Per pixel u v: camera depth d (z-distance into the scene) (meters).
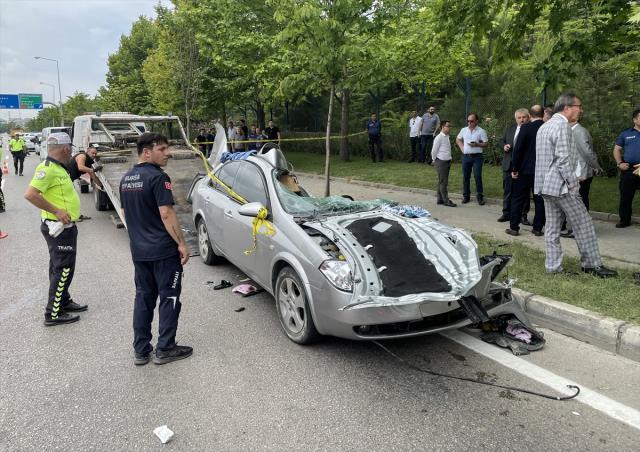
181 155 10.39
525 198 7.38
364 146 19.22
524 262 5.92
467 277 3.92
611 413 3.23
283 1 7.90
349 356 4.15
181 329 4.80
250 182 5.59
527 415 3.24
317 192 12.46
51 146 4.88
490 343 4.31
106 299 5.73
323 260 3.96
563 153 5.18
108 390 3.72
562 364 3.90
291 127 26.42
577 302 4.60
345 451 2.93
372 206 5.27
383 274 3.97
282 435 3.10
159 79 22.34
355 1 7.66
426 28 12.98
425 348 4.25
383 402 3.44
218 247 6.23
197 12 17.25
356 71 8.80
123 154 10.82
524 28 7.34
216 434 3.14
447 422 3.19
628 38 6.88
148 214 4.02
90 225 10.04
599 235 7.30
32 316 5.27
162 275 4.06
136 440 3.10
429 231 4.54
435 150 9.85
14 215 11.52
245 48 15.96
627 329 4.02
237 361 4.12
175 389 3.71
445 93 18.58
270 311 5.22
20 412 3.45
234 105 21.91
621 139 7.53
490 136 13.94
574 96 5.21
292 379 3.79
